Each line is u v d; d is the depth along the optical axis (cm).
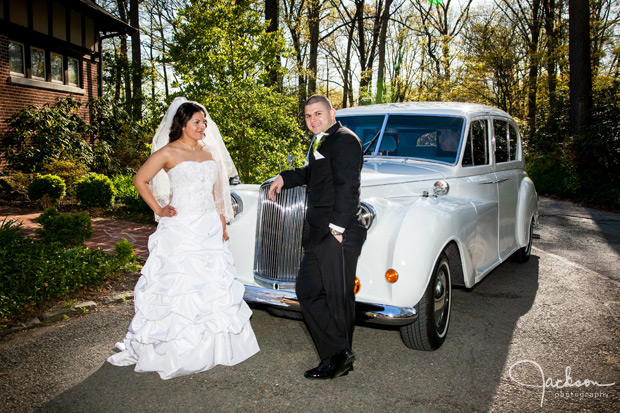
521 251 609
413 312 316
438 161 446
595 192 1266
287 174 342
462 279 395
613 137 1295
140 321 321
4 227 571
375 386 307
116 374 319
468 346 371
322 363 322
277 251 347
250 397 292
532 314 442
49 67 1284
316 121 311
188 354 315
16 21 1162
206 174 335
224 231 357
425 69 3288
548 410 279
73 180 1059
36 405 278
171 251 326
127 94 2344
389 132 477
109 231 744
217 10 814
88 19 1452
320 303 308
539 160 1705
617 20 2423
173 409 277
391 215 335
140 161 1351
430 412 276
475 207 408
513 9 2603
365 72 2817
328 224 296
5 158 1109
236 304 335
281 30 847
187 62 826
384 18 2462
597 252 706
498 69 2466
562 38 2380
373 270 321
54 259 502
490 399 291
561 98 1730
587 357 351
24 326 394
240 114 809
